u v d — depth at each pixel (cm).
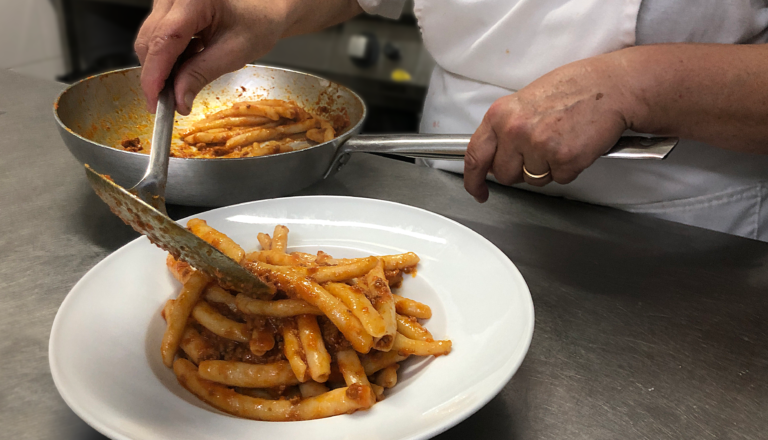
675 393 68
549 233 104
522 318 65
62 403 61
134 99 129
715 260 98
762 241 106
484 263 78
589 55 101
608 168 111
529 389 67
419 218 88
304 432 54
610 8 95
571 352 74
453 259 81
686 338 78
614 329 79
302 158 96
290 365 64
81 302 65
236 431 53
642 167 110
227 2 95
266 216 88
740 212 111
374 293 70
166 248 65
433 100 133
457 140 91
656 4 94
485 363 60
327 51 263
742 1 91
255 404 60
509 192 119
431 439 59
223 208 87
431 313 75
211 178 91
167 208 104
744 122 80
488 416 63
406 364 70
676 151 108
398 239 86
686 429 63
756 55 78
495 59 112
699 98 79
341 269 72
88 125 118
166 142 81
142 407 54
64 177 112
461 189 119
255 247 86
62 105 108
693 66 79
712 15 93
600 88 81
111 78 124
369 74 261
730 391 69
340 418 56
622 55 83
